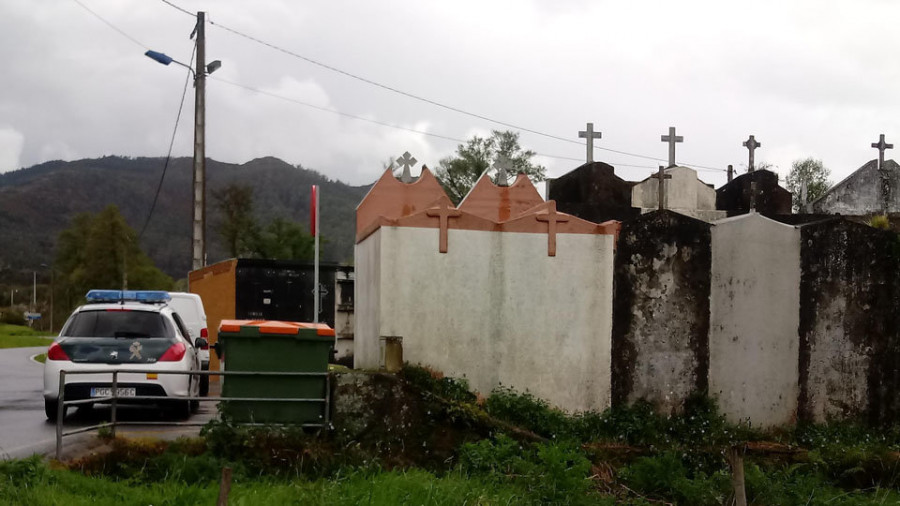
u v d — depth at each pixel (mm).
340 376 12625
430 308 14562
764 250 15797
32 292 130250
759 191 24672
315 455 11750
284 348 12414
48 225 179000
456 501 10328
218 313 26781
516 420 13875
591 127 25938
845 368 15930
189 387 14109
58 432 10531
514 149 44875
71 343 13766
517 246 14961
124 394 13531
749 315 15672
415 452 12688
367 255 15922
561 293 15047
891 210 28359
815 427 15539
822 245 15977
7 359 34781
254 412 12180
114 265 82625
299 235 57438
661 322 15344
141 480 10375
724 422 15047
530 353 14867
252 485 10500
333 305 27250
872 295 16078
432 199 20547
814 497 12914
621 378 15148
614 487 12781
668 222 15461
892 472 14219
